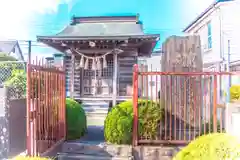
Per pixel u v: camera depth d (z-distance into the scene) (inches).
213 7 612.1
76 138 281.3
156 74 246.5
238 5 591.5
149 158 239.5
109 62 597.9
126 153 241.9
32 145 192.2
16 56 1390.3
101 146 247.3
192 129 257.3
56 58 697.0
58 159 241.4
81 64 539.2
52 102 236.2
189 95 259.0
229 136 107.7
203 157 101.3
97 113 522.0
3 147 228.1
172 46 276.5
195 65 271.0
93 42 527.2
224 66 572.7
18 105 253.6
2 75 349.7
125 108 256.1
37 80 202.4
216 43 622.2
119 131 247.6
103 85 597.6
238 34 594.9
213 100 242.5
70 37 514.6
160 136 249.1
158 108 251.6
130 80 587.5
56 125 246.4
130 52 585.6
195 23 773.3
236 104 232.1
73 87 542.0
